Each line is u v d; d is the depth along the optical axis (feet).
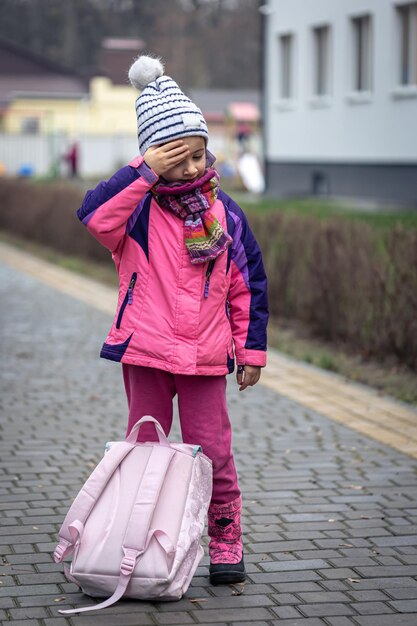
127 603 17.95
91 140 212.43
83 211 18.02
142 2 310.04
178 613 17.54
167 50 311.06
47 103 257.75
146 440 18.84
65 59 308.19
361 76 109.29
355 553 20.42
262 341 18.78
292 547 20.72
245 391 35.37
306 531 21.65
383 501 23.65
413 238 37.42
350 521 22.26
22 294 60.44
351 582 18.93
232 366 18.65
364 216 78.89
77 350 43.55
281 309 49.26
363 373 37.81
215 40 314.55
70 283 65.62
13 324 49.85
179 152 17.54
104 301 57.88
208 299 18.11
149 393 18.65
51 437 29.37
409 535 21.45
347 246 42.93
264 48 128.06
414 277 37.17
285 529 21.76
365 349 40.70
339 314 43.11
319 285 44.24
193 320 18.02
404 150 100.07
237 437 29.35
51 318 51.85
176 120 17.61
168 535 17.58
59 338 46.32
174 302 17.99
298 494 24.14
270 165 128.36
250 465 26.55
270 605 17.92
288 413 32.24
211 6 316.60
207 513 19.16
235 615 17.48
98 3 308.81
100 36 310.04
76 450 28.02
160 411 18.79
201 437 18.63
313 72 117.91
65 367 39.93
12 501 23.50
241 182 155.43
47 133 215.92
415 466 26.50
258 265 18.74
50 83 265.13
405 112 99.50
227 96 281.74
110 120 259.39
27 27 309.01
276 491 24.36
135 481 18.04
